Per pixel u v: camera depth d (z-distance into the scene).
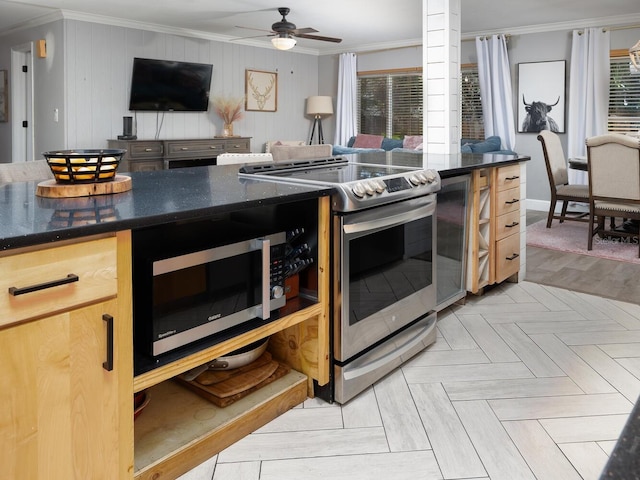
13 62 7.06
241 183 2.04
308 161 2.66
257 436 1.86
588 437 1.84
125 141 6.39
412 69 8.15
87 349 1.26
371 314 2.17
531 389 2.18
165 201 1.56
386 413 2.01
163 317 1.52
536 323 2.94
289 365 2.16
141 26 6.77
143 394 1.81
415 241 2.42
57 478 1.24
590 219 4.72
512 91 7.26
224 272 1.67
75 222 1.24
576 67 6.67
